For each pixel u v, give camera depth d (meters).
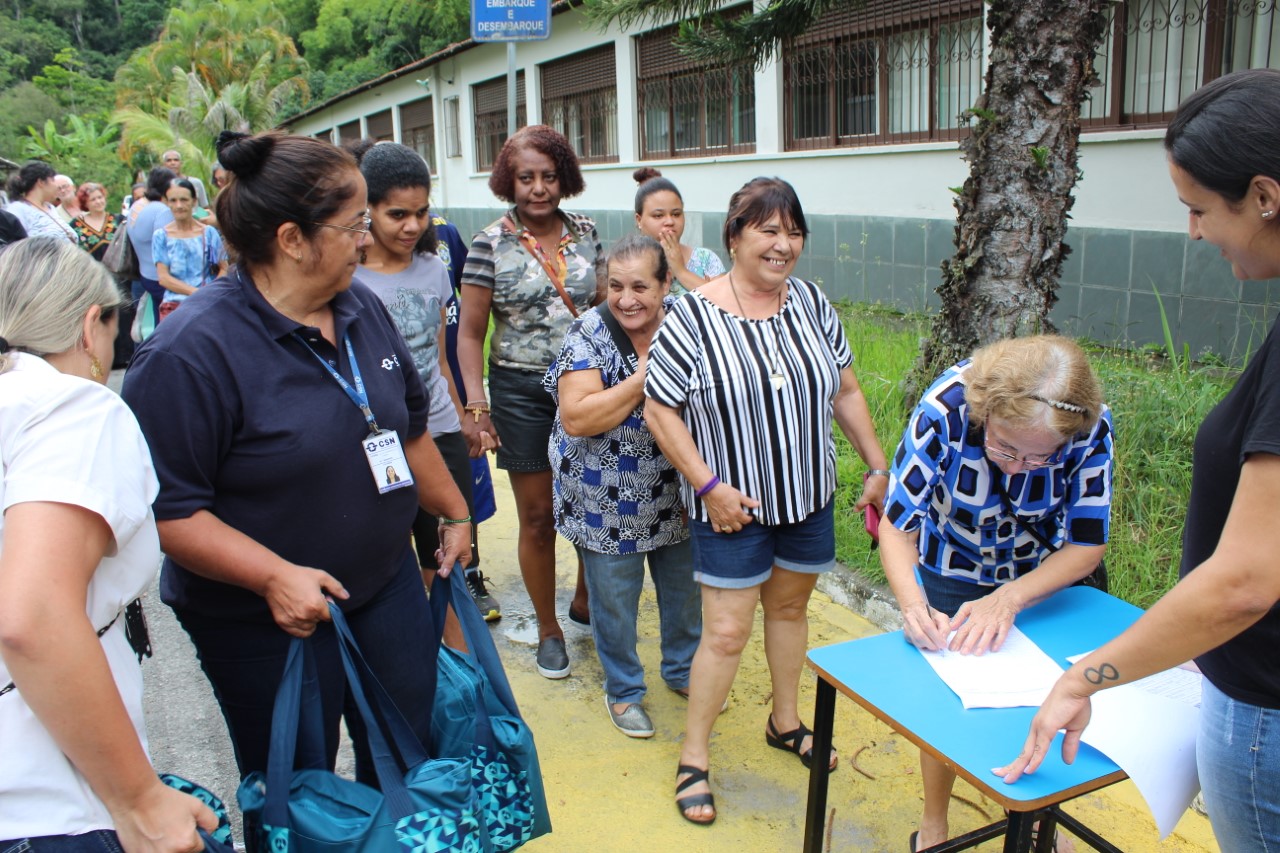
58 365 1.53
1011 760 1.66
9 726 1.35
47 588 1.28
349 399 1.88
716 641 2.57
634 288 2.60
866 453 2.68
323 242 1.75
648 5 5.10
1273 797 1.44
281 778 1.67
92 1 65.19
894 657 1.99
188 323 1.72
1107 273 6.46
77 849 1.36
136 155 25.81
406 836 1.65
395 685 2.08
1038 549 2.18
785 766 2.81
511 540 4.54
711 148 10.64
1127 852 2.42
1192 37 5.93
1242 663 1.44
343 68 36.12
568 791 2.71
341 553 1.90
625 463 2.75
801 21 4.88
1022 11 3.64
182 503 1.71
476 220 17.11
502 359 3.19
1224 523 1.47
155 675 3.36
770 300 2.51
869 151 8.21
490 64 15.47
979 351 1.96
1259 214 1.35
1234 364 5.47
